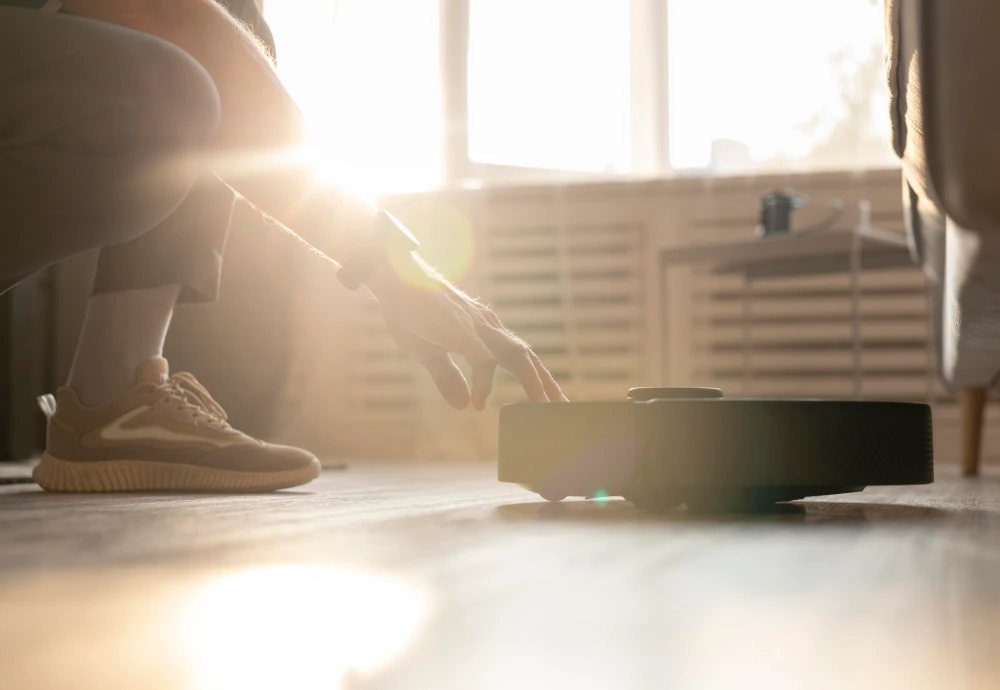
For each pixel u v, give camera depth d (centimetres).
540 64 467
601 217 406
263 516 87
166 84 81
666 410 90
